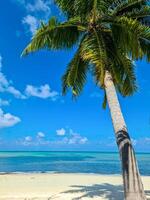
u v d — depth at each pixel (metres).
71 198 17.41
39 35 14.63
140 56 14.30
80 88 16.66
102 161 72.00
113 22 14.72
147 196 17.50
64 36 15.45
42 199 17.72
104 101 17.38
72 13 15.88
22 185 23.39
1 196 18.70
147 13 15.32
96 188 21.27
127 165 12.56
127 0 15.15
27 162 65.38
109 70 14.48
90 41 14.31
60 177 29.27
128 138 13.05
